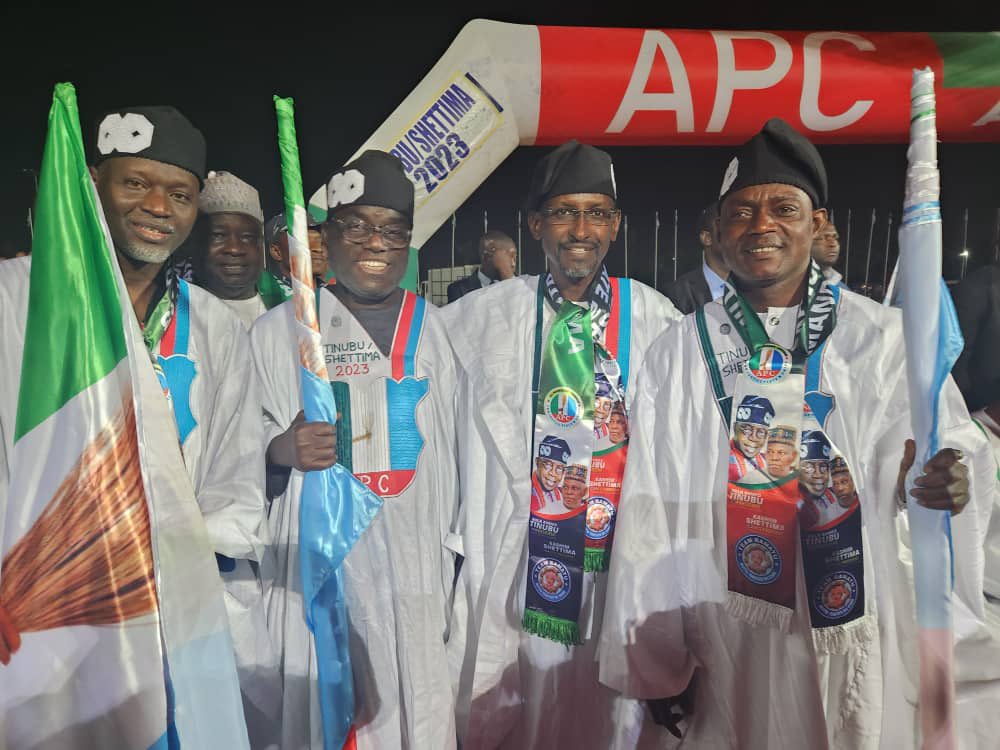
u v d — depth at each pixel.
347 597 2.12
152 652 1.53
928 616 1.88
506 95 2.21
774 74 2.24
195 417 2.01
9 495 1.49
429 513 2.17
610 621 2.09
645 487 2.11
